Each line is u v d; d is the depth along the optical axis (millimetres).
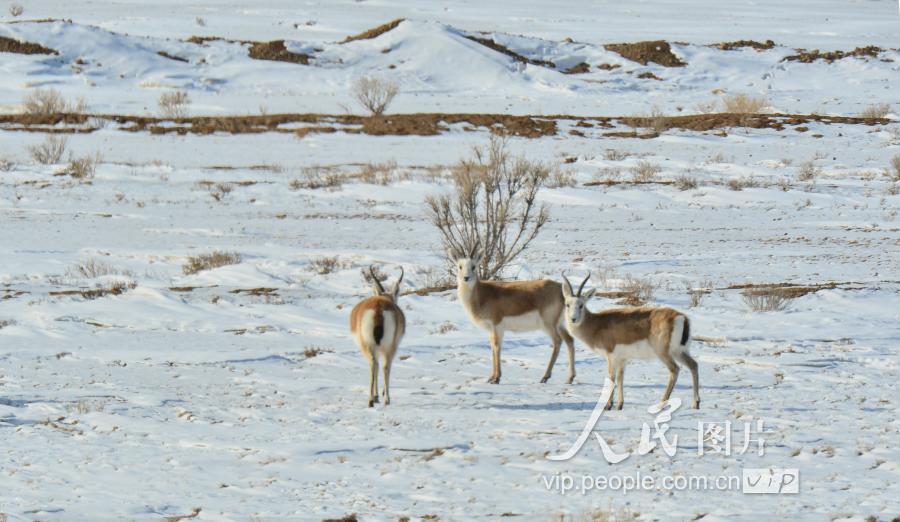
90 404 41406
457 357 52406
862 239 98000
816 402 41031
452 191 122062
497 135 164750
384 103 190250
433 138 163500
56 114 176750
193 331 60031
